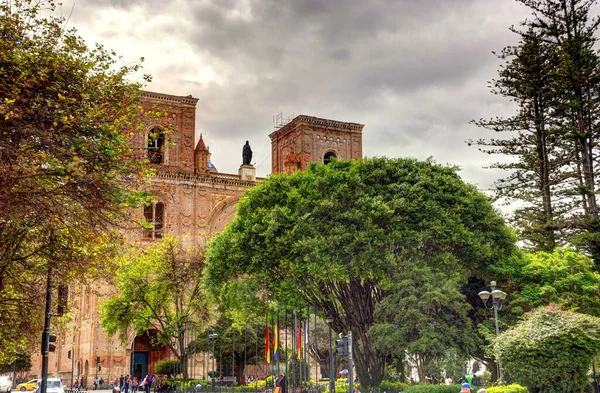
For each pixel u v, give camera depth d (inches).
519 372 1158.3
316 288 1804.9
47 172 788.6
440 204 1777.8
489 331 1589.6
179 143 3161.9
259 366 3112.7
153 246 2684.5
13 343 1353.3
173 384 2391.7
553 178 2314.2
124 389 2463.1
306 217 1750.7
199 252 2536.9
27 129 767.1
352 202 1782.7
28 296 1186.6
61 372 3405.5
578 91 2244.1
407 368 2059.5
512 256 1798.7
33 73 818.2
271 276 1818.4
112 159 848.9
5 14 844.6
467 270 1769.2
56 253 1017.5
